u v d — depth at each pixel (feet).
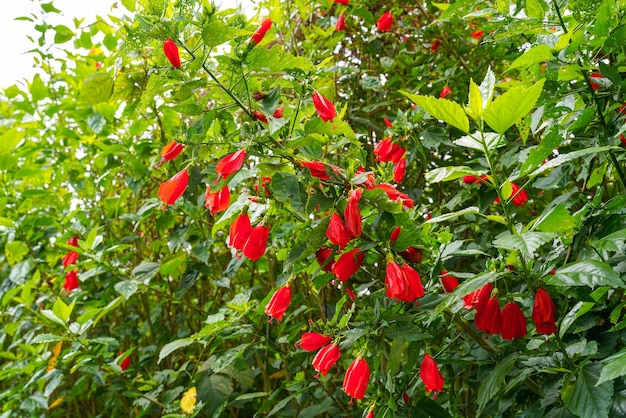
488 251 8.32
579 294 5.29
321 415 9.86
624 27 5.48
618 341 6.55
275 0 10.50
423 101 4.76
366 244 5.49
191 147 5.66
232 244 5.92
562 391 5.21
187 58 7.43
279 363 9.77
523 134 5.71
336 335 5.89
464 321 6.32
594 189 7.88
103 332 12.37
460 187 9.82
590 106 5.98
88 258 10.44
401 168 7.92
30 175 11.34
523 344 6.36
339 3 10.68
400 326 5.56
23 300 10.55
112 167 11.92
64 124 13.66
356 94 11.75
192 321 11.80
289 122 5.87
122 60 9.82
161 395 10.38
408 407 6.22
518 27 6.31
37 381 9.89
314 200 5.36
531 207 9.55
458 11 7.25
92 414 12.73
